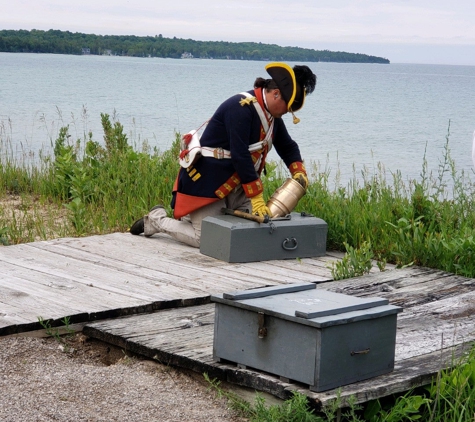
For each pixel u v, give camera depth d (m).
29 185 11.07
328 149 23.66
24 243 7.43
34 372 4.41
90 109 36.38
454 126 34.94
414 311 5.61
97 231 8.57
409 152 23.25
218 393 4.32
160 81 89.81
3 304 5.32
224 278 6.38
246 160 7.03
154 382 4.43
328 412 3.88
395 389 4.16
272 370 4.14
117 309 5.28
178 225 7.55
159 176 10.24
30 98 43.41
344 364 4.05
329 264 7.12
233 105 7.05
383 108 50.22
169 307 5.57
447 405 4.31
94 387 4.27
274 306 4.14
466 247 7.09
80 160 11.62
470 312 5.63
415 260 7.27
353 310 4.12
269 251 7.13
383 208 8.45
